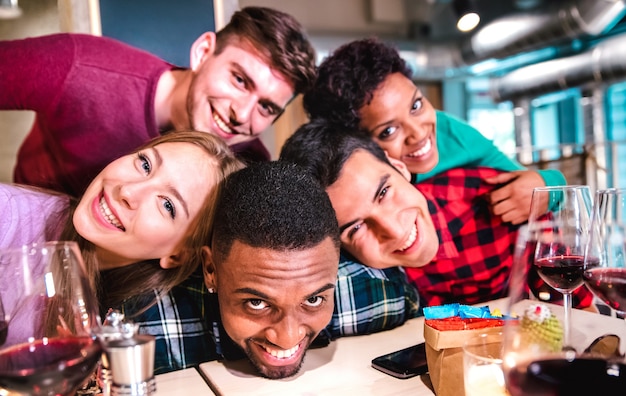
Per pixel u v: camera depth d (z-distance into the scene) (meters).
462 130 1.54
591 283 0.75
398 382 0.83
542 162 1.89
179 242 1.03
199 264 1.05
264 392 0.81
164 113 1.41
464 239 1.41
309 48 1.42
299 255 0.79
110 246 1.02
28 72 1.31
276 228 0.78
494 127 4.39
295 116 1.47
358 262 1.23
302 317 0.84
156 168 1.01
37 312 0.59
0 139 1.36
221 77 1.38
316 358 0.95
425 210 1.32
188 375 0.91
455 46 3.18
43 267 0.60
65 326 0.60
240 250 0.80
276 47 1.36
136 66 1.39
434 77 3.25
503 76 3.85
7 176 1.37
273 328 0.84
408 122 1.42
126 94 1.37
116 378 0.55
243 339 0.87
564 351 0.49
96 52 1.36
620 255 0.78
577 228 0.90
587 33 2.98
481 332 0.73
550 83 3.51
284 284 0.80
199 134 1.08
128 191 0.99
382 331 1.12
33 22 1.39
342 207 1.21
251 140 1.44
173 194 1.00
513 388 0.51
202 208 1.02
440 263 1.37
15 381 0.53
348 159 1.23
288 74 1.38
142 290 1.05
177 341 1.03
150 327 1.02
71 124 1.35
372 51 1.38
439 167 1.47
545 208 0.93
